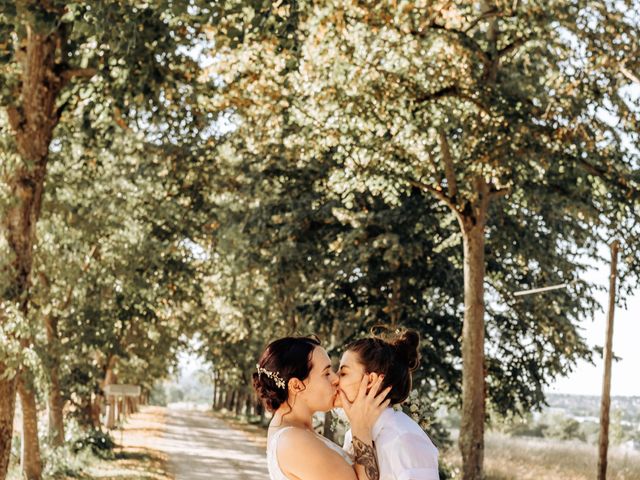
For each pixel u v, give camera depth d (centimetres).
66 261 2334
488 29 2194
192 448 3862
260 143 2505
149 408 9856
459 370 2859
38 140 1494
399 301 2823
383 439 397
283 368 405
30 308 1494
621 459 3127
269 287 3556
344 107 1995
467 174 2106
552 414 7194
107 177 2648
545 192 2281
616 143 2005
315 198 2905
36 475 2167
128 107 1522
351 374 410
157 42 1366
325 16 1661
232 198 3092
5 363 1339
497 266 2888
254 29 1319
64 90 1597
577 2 1852
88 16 1205
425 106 2000
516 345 2975
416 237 2711
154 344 4250
